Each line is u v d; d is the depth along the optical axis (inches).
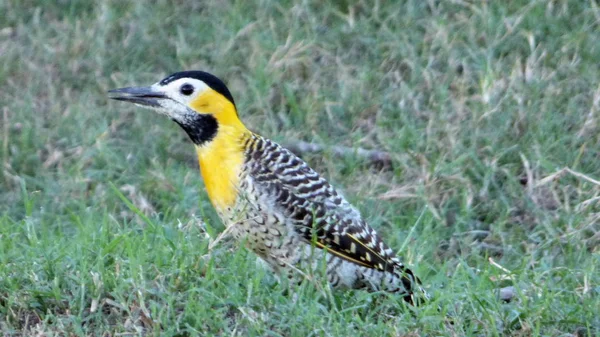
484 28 592.7
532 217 494.0
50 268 390.3
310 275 382.3
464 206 494.6
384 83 581.0
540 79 557.3
